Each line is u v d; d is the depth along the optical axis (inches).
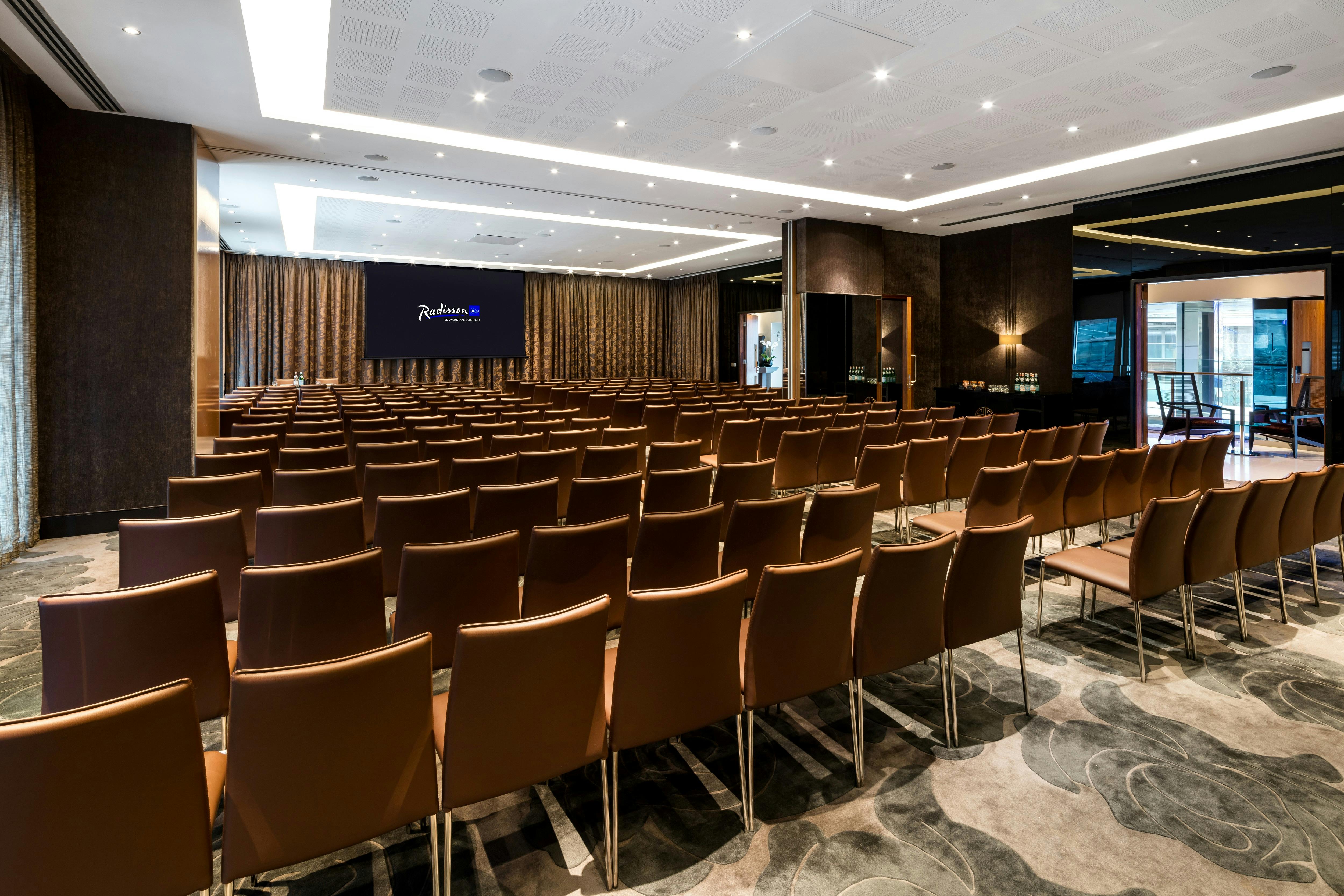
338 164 334.0
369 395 442.3
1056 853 82.7
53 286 245.1
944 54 225.9
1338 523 169.0
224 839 61.2
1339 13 199.5
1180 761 101.3
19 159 222.8
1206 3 194.2
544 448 224.8
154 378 261.6
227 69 220.2
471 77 242.7
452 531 139.4
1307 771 98.5
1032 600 169.3
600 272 772.6
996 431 275.6
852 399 498.3
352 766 65.1
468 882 79.7
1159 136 305.1
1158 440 388.2
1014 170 358.6
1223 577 185.3
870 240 496.1
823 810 91.7
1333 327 313.3
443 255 636.1
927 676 129.9
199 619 84.4
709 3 195.0
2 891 52.1
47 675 79.0
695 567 124.1
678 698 83.9
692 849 84.8
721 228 511.5
